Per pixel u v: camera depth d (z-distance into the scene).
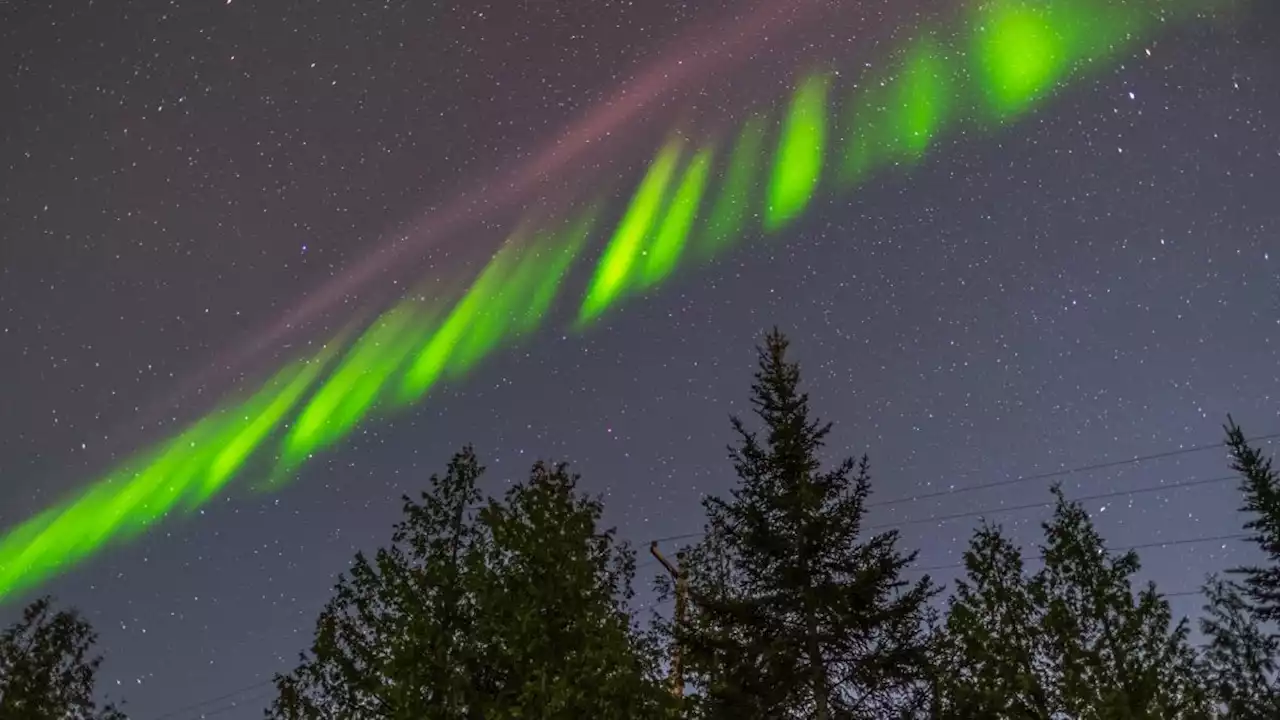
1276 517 23.88
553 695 8.57
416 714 8.92
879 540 17.55
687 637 16.39
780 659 15.83
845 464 18.47
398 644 9.55
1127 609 14.46
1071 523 15.52
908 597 16.69
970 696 14.27
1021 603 15.05
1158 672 14.08
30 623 16.55
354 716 10.37
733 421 19.28
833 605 16.42
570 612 9.55
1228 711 20.58
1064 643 14.34
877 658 15.95
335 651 10.62
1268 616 23.55
